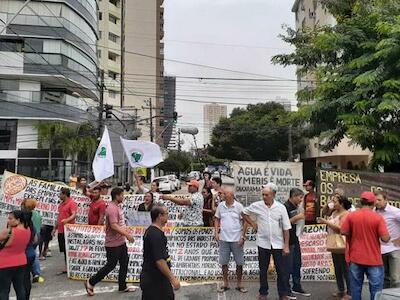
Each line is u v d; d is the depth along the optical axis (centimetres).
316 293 817
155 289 540
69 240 948
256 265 912
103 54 7475
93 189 997
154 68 8806
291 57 1249
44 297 805
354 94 1031
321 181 972
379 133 1028
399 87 958
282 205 768
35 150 4253
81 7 4559
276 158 5584
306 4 4541
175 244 924
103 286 881
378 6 1164
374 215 654
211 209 1041
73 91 4778
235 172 1178
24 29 4141
